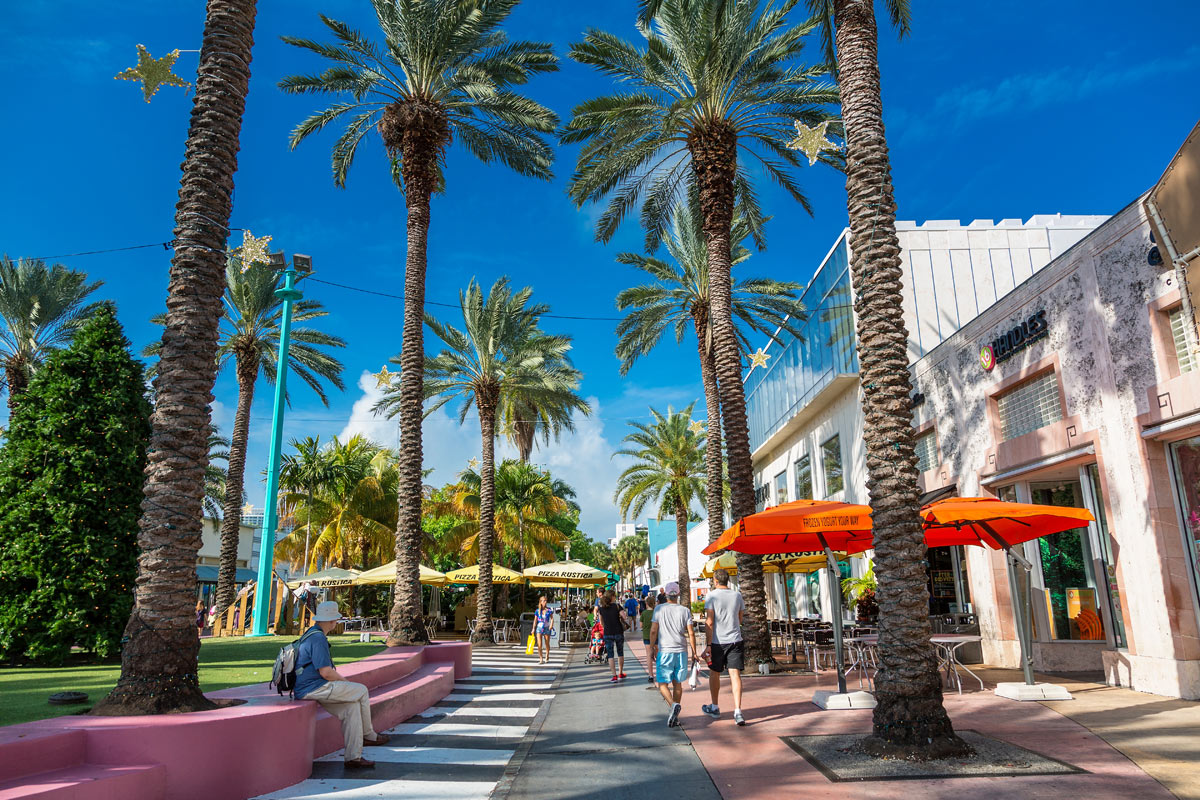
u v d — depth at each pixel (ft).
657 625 29.04
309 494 122.01
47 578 38.91
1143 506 31.42
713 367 79.77
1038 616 41.19
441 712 33.27
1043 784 17.83
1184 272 27.58
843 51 27.27
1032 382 41.27
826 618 83.97
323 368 98.53
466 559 130.52
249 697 22.74
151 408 44.62
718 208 53.72
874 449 23.85
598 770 21.48
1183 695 28.91
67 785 14.44
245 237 23.89
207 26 24.91
